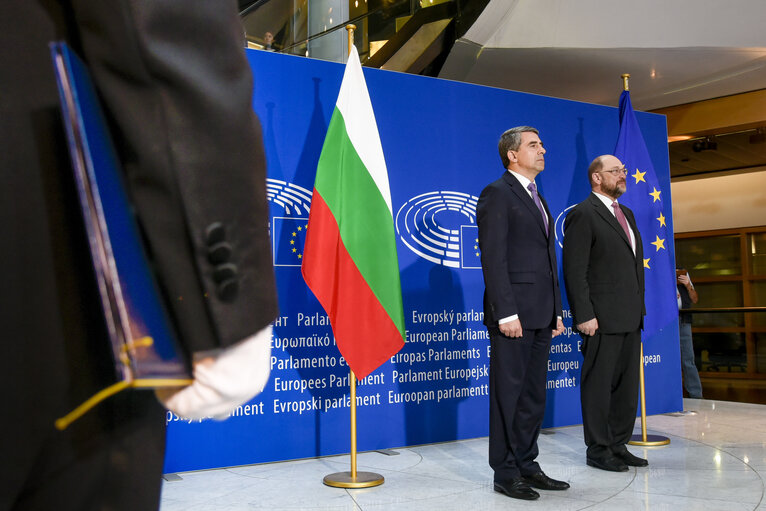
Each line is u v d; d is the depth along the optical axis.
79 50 0.45
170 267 0.42
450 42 6.33
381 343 3.40
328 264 3.39
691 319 6.62
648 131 5.43
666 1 5.96
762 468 3.53
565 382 4.80
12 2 0.44
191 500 2.96
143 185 0.42
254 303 0.44
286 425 3.75
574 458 3.81
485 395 4.41
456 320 4.32
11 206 0.43
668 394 5.36
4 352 0.42
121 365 0.39
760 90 6.98
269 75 3.84
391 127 4.20
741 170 10.07
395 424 4.07
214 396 0.45
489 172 4.53
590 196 3.76
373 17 6.43
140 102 0.42
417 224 4.24
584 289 3.55
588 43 6.17
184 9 0.43
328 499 2.97
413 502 2.92
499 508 2.81
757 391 7.17
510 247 3.18
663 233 4.54
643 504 2.86
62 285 0.44
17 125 0.43
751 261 10.48
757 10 5.84
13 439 0.42
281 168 3.82
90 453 0.46
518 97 4.71
